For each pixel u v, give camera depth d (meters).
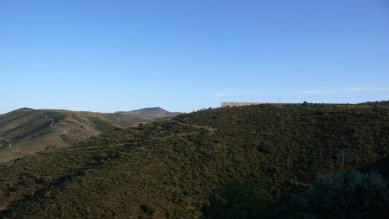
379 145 60.75
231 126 76.94
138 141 76.38
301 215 35.53
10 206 57.22
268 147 66.94
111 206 53.12
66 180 61.25
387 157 56.72
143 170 61.69
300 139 68.31
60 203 53.41
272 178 59.22
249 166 62.91
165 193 57.25
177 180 60.31
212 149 67.88
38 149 124.50
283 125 74.50
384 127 65.75
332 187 35.34
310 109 80.81
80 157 73.12
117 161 64.69
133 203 54.22
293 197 38.91
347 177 36.25
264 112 82.81
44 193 57.69
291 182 56.72
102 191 55.97
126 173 60.22
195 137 72.81
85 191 55.81
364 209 33.97
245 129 74.81
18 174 68.56
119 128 91.50
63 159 73.69
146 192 56.81
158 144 70.75
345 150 61.22
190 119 83.69
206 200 56.31
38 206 53.56
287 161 62.50
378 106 78.88
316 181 38.31
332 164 58.59
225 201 39.50
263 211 39.41
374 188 34.22
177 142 71.19
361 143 62.16
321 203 35.22
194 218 51.97
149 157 65.62
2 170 71.31
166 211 53.66
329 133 68.06
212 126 78.12
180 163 64.50
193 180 60.50
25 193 60.78
